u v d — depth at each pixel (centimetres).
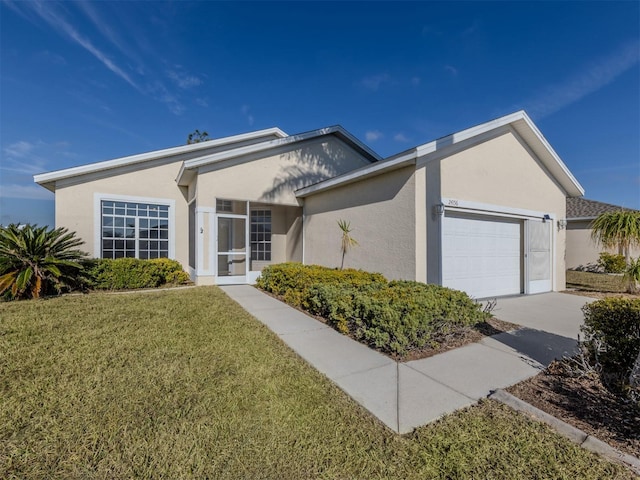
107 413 255
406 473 199
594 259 1553
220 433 234
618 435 237
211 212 956
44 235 766
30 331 459
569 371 347
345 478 195
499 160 823
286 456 212
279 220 1252
